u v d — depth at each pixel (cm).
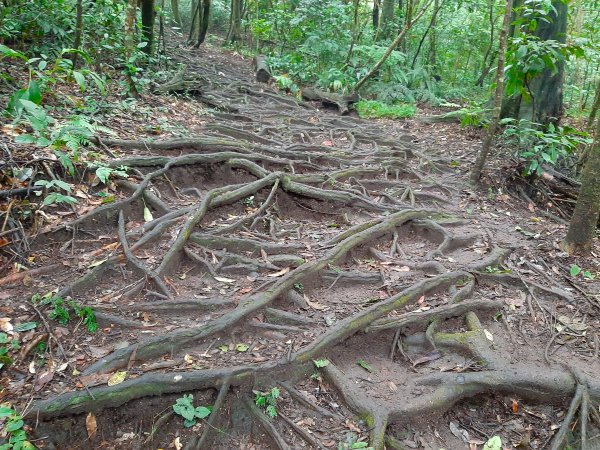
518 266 515
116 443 296
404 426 335
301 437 315
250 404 326
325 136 888
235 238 468
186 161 569
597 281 498
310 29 1378
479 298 448
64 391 301
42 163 466
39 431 284
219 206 520
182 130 704
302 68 1320
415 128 1018
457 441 338
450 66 1641
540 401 364
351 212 585
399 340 396
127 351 329
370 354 386
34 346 325
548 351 402
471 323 417
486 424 353
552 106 870
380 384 358
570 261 532
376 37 1416
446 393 350
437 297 443
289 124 919
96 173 475
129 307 372
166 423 309
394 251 509
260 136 781
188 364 334
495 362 375
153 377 315
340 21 1336
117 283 397
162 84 935
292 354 353
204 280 424
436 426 343
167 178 540
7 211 411
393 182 682
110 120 650
